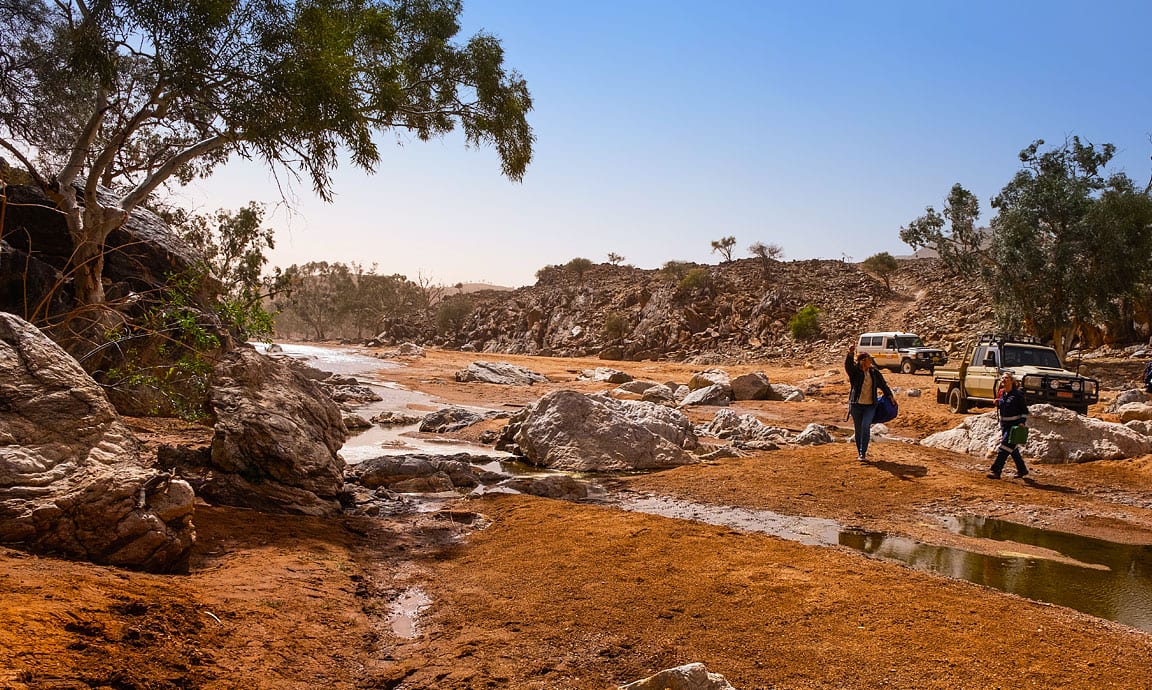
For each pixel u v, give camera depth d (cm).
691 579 588
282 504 775
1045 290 3372
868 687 401
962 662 436
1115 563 716
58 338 1104
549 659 428
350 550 659
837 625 493
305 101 992
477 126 1438
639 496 1000
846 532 817
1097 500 1007
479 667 412
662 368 4694
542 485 1006
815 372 3872
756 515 890
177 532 509
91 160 1450
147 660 339
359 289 12231
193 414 1159
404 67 1273
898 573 623
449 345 9606
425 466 1035
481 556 663
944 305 5647
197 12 959
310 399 926
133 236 1578
